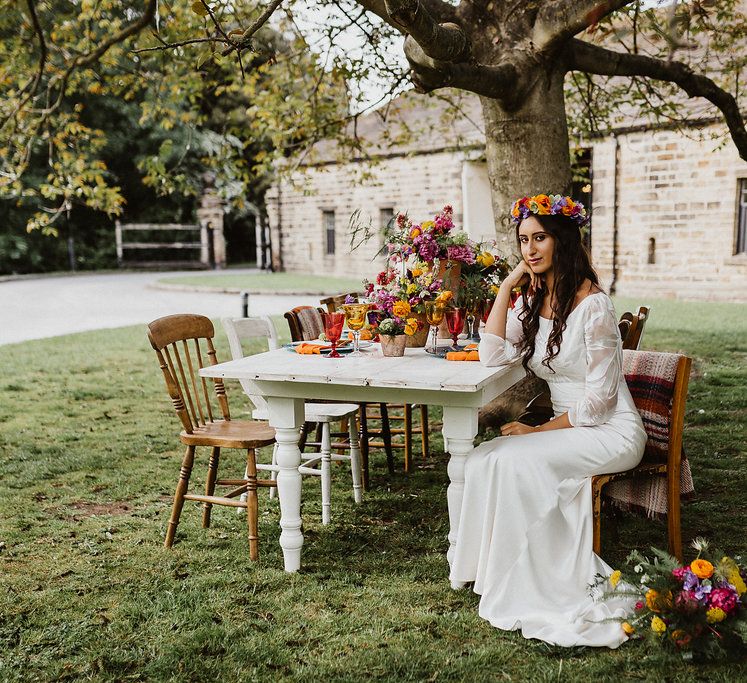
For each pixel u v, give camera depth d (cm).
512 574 326
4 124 805
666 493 357
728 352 968
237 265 3553
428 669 289
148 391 852
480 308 466
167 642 312
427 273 423
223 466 567
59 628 325
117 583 369
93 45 870
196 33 824
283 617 332
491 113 617
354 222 452
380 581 367
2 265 2898
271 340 477
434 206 2144
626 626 302
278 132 919
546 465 328
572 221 347
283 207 2739
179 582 369
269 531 436
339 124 888
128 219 3325
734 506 452
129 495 504
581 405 341
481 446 353
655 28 659
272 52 800
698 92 734
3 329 1408
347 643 310
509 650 301
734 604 288
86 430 681
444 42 456
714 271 1606
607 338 338
